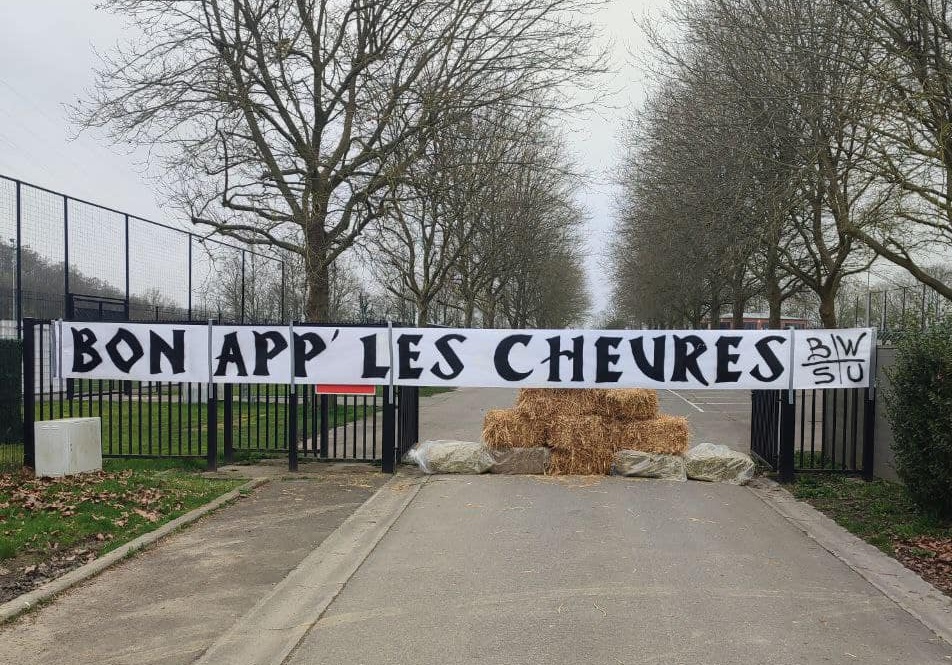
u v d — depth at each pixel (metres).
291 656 4.17
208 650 4.23
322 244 17.48
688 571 5.59
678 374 9.14
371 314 35.53
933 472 6.70
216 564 5.77
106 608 4.84
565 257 49.94
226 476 9.20
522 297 47.41
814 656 4.16
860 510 7.58
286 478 9.12
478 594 5.10
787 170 15.35
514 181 28.19
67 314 16.56
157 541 6.34
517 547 6.18
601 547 6.18
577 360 9.16
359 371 9.47
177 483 8.41
